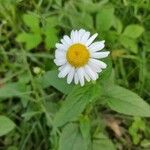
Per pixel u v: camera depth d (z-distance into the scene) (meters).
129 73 0.22
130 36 0.21
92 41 0.15
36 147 0.21
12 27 0.23
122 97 0.16
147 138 0.21
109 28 0.21
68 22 0.22
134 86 0.22
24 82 0.19
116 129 0.21
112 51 0.21
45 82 0.18
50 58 0.21
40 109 0.19
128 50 0.22
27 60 0.22
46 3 0.23
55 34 0.21
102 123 0.21
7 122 0.17
